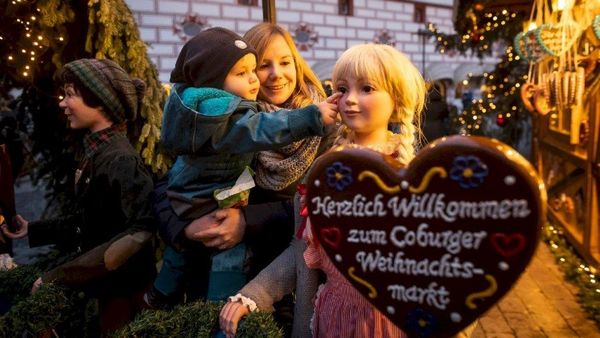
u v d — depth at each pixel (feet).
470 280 2.93
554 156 19.61
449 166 2.92
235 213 4.89
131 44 7.36
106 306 6.18
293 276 4.82
